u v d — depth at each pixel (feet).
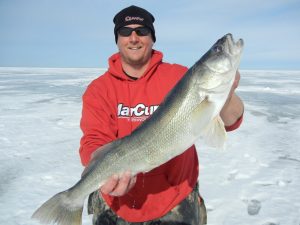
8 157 7.89
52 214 3.08
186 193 3.37
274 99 19.45
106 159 3.02
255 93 23.09
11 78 41.93
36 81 35.58
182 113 2.93
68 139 9.59
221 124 2.88
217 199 5.67
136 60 3.43
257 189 6.04
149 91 3.43
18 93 22.25
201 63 2.92
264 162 7.50
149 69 3.44
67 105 16.25
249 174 6.79
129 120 3.42
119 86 3.47
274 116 13.53
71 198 3.11
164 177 3.34
